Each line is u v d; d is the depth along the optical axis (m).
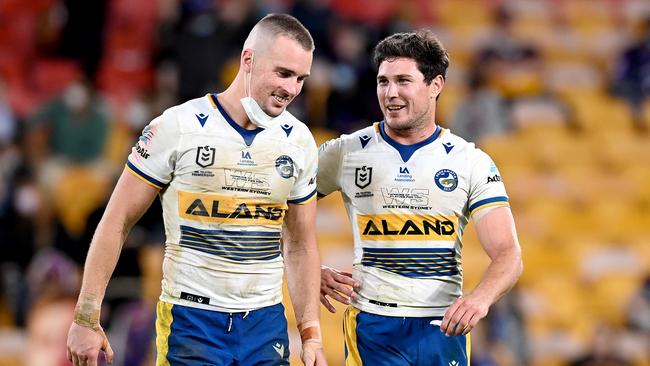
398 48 16.73
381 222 16.95
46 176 40.12
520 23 62.84
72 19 50.88
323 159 17.58
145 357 27.44
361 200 17.14
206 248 15.50
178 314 15.56
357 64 46.12
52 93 50.12
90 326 15.22
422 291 16.81
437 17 61.31
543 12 64.12
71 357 15.27
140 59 53.19
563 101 54.50
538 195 47.59
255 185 15.59
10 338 32.91
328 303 17.81
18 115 45.19
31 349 17.50
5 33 53.38
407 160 16.98
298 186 16.30
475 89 50.47
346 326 17.38
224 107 15.68
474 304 15.23
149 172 15.45
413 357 16.81
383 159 17.08
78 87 44.12
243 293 15.64
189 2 44.38
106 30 53.06
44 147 42.38
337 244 40.22
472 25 61.47
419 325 16.84
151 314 28.02
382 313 16.89
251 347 15.70
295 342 30.86
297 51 15.27
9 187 35.97
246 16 45.94
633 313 38.69
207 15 43.84
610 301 41.12
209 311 15.53
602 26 63.84
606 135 52.75
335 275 17.33
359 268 17.22
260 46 15.34
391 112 16.78
